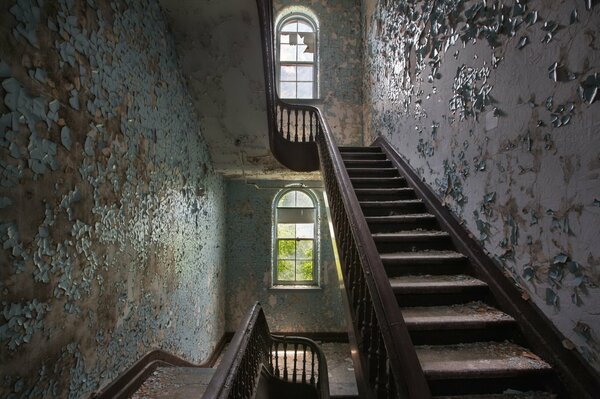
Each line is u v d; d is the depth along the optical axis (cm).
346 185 296
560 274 201
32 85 181
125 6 288
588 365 183
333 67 813
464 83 316
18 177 171
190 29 401
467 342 237
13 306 166
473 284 270
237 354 210
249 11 389
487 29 279
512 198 246
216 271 670
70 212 209
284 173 690
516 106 242
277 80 825
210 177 599
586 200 183
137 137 304
